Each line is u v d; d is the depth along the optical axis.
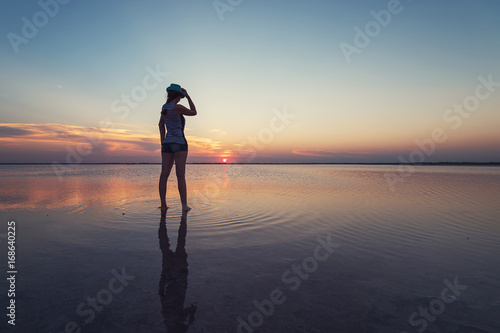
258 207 4.18
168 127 4.00
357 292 1.58
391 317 1.33
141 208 4.04
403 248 2.35
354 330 1.22
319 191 6.19
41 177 10.90
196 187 7.07
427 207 4.21
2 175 12.39
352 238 2.64
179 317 1.32
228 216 3.55
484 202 4.70
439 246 2.41
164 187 4.04
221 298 1.50
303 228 3.00
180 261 2.03
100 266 1.92
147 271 1.84
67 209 3.93
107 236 2.64
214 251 2.25
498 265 1.99
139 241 2.50
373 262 2.04
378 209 4.06
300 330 1.22
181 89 4.11
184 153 3.97
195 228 2.96
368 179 10.13
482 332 1.22
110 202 4.54
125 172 16.03
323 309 1.40
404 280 1.74
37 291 1.55
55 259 2.05
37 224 3.08
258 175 13.16
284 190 6.38
